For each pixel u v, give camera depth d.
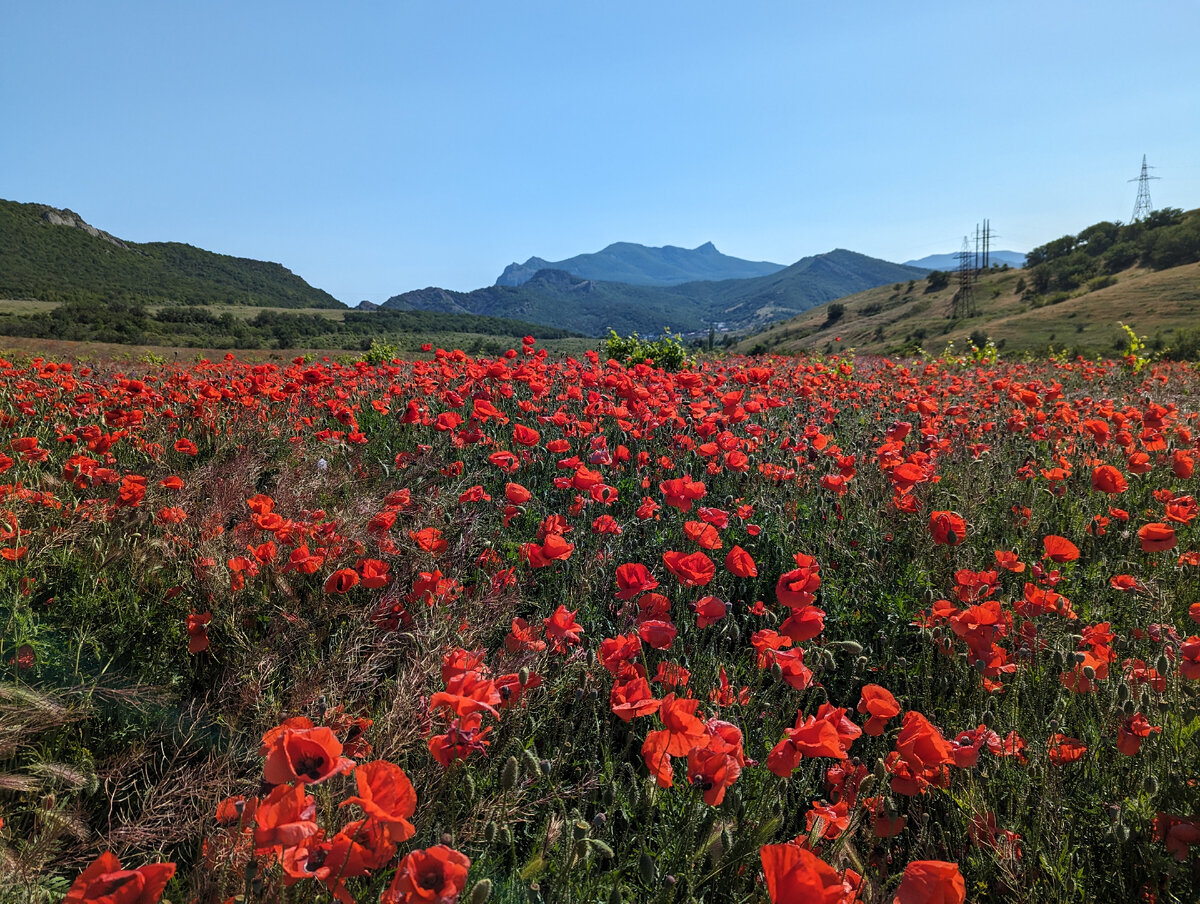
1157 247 103.50
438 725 1.99
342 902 1.32
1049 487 4.54
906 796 2.21
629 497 4.73
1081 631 3.05
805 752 1.66
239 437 5.13
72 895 1.13
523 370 6.14
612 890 1.57
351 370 8.55
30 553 2.99
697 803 1.94
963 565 3.58
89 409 5.60
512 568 3.19
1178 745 2.18
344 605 2.69
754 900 1.78
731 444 4.53
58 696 2.17
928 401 5.83
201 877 1.54
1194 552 3.69
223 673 2.45
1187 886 1.83
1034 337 80.12
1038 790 2.19
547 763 1.80
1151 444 4.88
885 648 3.10
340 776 1.85
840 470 4.07
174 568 2.99
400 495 3.21
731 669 2.67
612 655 2.11
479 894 1.30
